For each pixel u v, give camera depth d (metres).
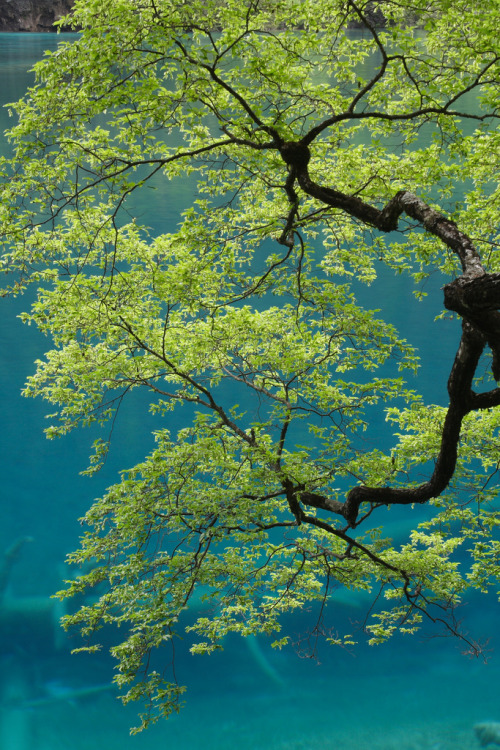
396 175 8.94
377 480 8.61
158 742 13.25
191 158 8.60
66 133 7.43
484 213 8.82
